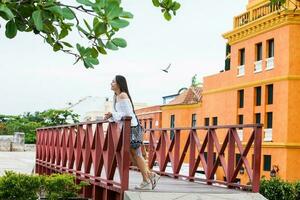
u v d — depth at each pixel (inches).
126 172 361.4
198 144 499.5
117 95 377.1
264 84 1205.1
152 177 378.6
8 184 443.5
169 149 568.1
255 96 1248.2
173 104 1758.1
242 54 1326.3
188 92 1731.1
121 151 372.8
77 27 120.8
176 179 530.6
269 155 1175.0
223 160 445.4
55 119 2426.2
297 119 1118.4
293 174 1112.2
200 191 383.6
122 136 370.6
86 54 127.3
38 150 888.3
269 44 1205.7
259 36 1232.8
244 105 1291.8
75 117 2444.6
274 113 1166.3
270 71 1186.0
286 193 735.7
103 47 124.7
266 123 1199.6
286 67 1124.5
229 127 434.3
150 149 650.8
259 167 391.5
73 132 594.6
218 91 1435.8
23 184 446.9
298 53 1117.7
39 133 888.3
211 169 464.1
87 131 496.4
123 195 357.4
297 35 1114.7
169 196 354.0
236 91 1333.7
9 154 1844.2
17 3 115.3
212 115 1473.9
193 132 514.0
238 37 1325.0
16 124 2474.2
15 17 116.6
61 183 458.3
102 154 426.0
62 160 645.9
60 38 127.4
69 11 117.4
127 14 120.2
